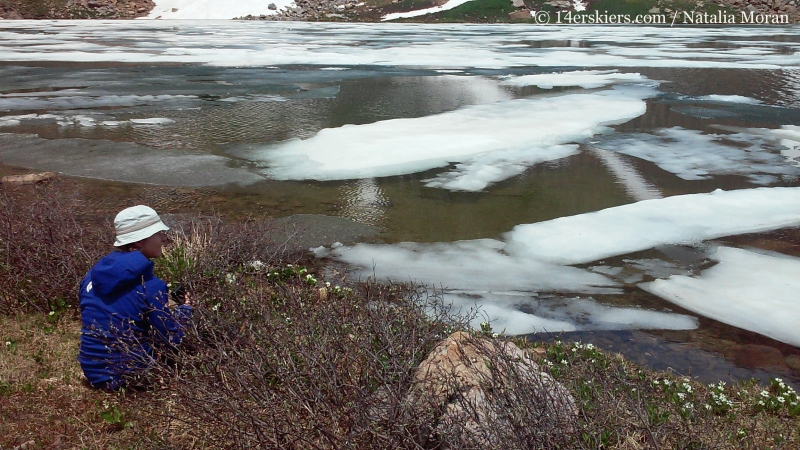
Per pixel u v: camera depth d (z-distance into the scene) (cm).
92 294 428
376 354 368
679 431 361
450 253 800
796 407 445
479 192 1041
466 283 715
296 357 388
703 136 1434
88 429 388
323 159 1212
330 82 2203
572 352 530
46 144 1291
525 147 1309
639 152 1295
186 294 474
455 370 354
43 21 6038
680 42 4022
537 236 861
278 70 2533
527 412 320
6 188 973
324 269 737
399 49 3394
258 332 399
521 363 381
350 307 449
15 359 460
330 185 1062
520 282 722
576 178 1120
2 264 558
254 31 4922
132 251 436
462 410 329
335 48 3456
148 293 425
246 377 363
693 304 676
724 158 1261
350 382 354
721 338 604
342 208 954
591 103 1766
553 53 3200
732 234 873
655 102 1828
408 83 2173
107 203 941
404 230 873
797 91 2080
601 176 1134
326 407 336
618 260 790
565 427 322
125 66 2620
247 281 550
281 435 328
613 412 358
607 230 884
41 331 508
